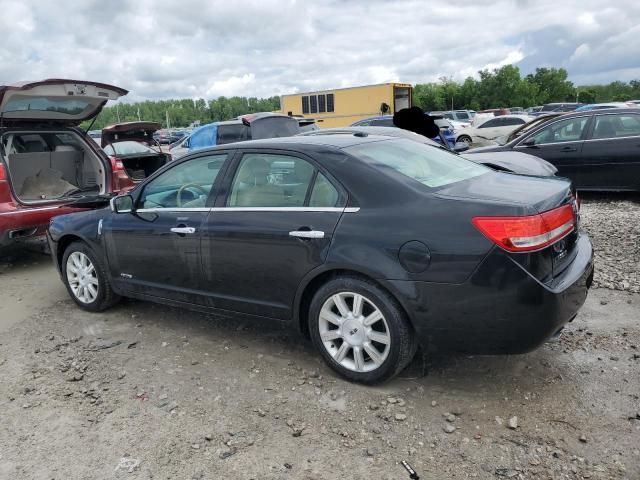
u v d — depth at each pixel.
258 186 3.77
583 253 3.49
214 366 3.83
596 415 3.02
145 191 4.45
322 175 3.50
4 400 3.51
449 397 3.28
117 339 4.38
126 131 10.76
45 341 4.40
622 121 8.61
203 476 2.71
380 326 3.33
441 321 3.07
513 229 2.89
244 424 3.12
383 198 3.27
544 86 88.25
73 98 6.49
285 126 11.77
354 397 3.33
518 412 3.09
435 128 7.53
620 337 3.93
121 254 4.55
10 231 6.14
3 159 6.21
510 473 2.62
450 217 3.04
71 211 6.48
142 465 2.81
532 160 7.00
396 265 3.12
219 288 3.96
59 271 5.21
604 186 8.80
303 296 3.59
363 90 25.78
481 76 82.44
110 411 3.32
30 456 2.93
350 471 2.70
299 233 3.44
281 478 2.67
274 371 3.71
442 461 2.73
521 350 3.01
